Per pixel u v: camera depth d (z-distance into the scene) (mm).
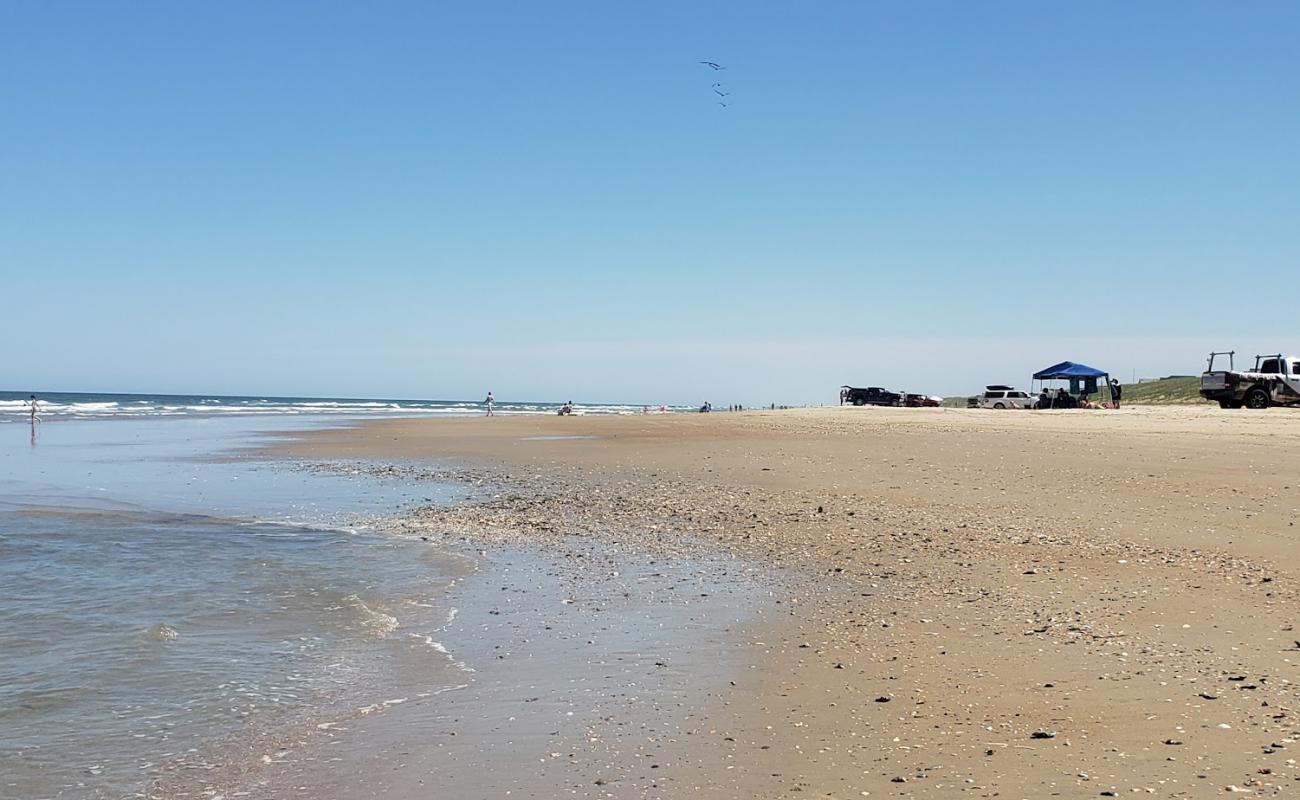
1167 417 37344
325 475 29422
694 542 16656
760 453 30969
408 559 15570
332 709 8383
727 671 9242
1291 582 11820
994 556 14289
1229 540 14406
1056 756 6742
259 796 6602
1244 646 9258
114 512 20938
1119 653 9219
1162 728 7164
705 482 24625
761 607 11922
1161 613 10656
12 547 16281
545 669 9461
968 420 42844
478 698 8609
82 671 9484
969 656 9414
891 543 15656
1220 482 19547
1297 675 8297
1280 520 15695
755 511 19625
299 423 64625
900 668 9125
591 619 11484
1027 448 27703
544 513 20438
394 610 12102
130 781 6887
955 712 7805
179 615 11758
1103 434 30891
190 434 51031
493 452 36562
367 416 83375
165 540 17297
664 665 9500
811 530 17250
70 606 12164
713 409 109438
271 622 11445
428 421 67375
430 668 9570
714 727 7703
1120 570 12938
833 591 12664
